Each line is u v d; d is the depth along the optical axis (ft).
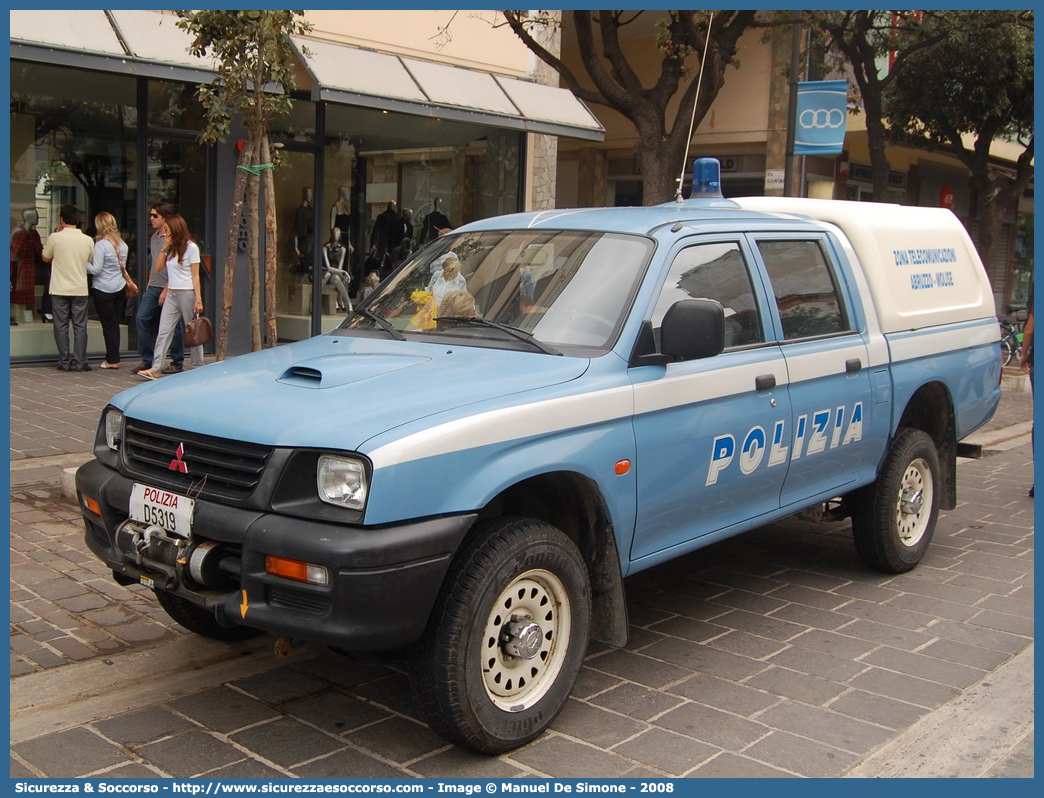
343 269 50.47
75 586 17.93
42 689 14.08
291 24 24.03
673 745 13.09
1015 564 21.81
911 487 20.75
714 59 34.30
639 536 14.47
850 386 18.49
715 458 15.52
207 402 13.07
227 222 44.93
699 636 17.03
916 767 12.69
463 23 52.11
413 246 53.21
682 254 15.74
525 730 12.67
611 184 80.12
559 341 14.52
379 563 11.08
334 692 14.48
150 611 17.03
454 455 11.79
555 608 13.29
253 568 11.59
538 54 37.09
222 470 12.30
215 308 44.93
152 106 42.57
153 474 13.01
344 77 44.57
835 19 52.39
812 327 18.13
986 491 29.32
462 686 11.87
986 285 23.88
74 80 40.45
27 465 25.26
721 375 15.51
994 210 64.44
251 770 12.21
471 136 54.80
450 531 11.62
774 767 12.58
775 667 15.75
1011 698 14.83
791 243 18.24
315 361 14.25
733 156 70.03
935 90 59.16
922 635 17.35
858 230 19.94
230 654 15.67
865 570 21.18
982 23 48.39
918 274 21.27
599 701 14.37
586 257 15.60
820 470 18.12
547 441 12.92
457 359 14.21
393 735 13.21
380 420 11.81
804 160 64.34
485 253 16.67
